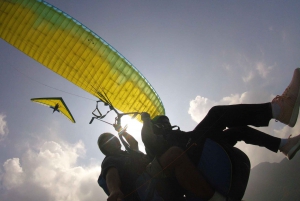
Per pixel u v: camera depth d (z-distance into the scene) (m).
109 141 3.19
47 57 6.89
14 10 6.59
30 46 6.86
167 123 2.96
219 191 2.24
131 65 7.31
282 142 2.54
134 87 7.32
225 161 2.23
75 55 6.67
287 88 2.38
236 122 2.42
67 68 6.89
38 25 6.60
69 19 6.68
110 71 6.89
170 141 2.62
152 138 2.56
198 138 2.46
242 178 2.22
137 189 2.76
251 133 2.69
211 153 2.32
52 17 6.61
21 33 6.74
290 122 2.29
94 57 6.71
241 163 2.29
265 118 2.36
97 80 6.90
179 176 2.30
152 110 7.98
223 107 2.48
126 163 2.90
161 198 2.69
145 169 2.80
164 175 2.42
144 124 2.66
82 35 6.60
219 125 2.45
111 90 7.07
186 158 2.32
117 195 2.35
